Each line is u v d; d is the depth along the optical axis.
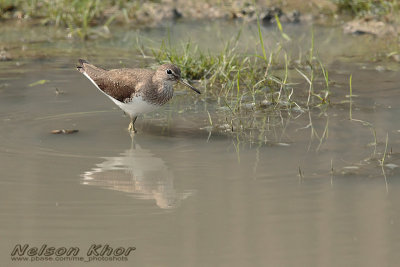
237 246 9.23
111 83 15.01
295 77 19.27
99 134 14.56
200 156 13.09
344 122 15.27
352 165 12.40
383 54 21.41
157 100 14.95
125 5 27.42
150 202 10.77
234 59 19.73
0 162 12.54
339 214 10.23
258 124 15.34
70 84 18.44
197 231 9.70
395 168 12.21
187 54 19.62
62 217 10.16
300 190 11.20
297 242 9.35
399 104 16.50
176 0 28.72
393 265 8.71
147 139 14.27
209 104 17.11
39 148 13.46
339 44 22.69
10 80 18.61
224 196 10.98
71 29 24.16
